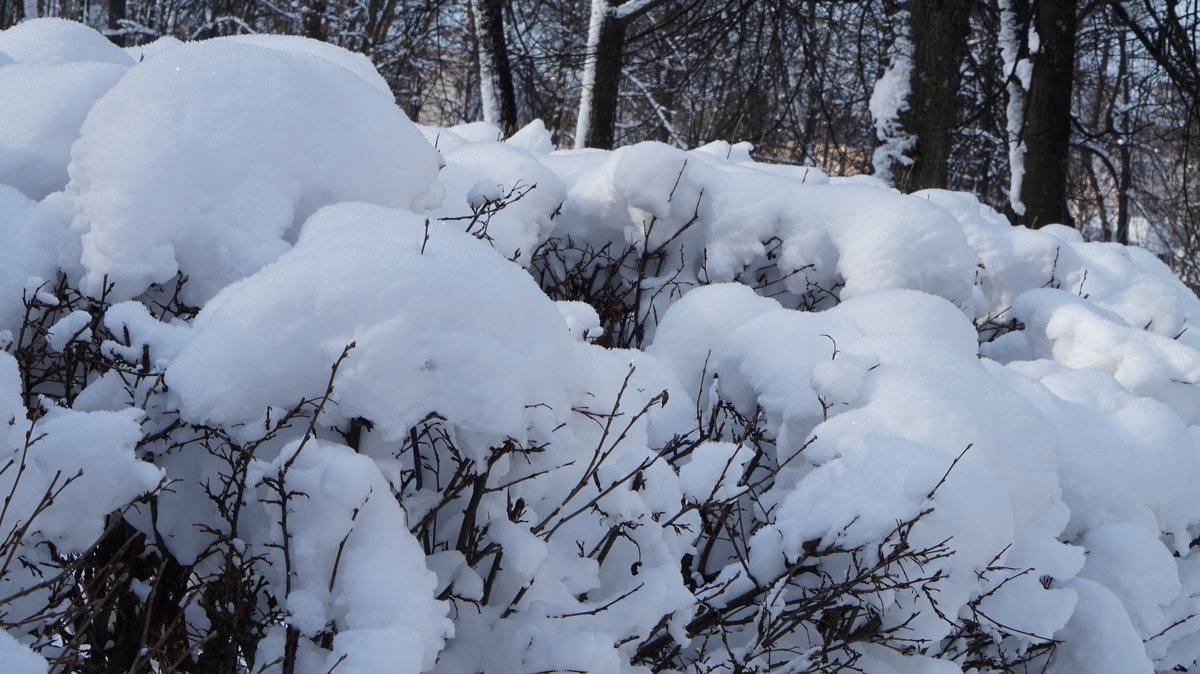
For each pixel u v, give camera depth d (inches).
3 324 98.4
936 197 220.2
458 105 638.5
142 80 105.7
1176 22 417.1
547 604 84.9
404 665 68.2
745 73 460.1
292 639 73.4
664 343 140.0
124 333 88.0
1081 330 167.2
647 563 91.3
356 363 75.4
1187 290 255.6
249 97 106.8
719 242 167.2
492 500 88.7
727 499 99.6
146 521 83.0
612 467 93.0
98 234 98.0
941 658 101.8
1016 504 105.0
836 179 290.4
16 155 111.0
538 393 79.5
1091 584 113.1
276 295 78.0
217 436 79.0
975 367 114.5
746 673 94.3
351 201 106.6
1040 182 446.3
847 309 138.7
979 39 545.6
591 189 172.1
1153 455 124.7
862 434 104.0
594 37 450.6
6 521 71.0
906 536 88.9
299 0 604.4
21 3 599.5
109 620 86.7
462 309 77.7
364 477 73.4
